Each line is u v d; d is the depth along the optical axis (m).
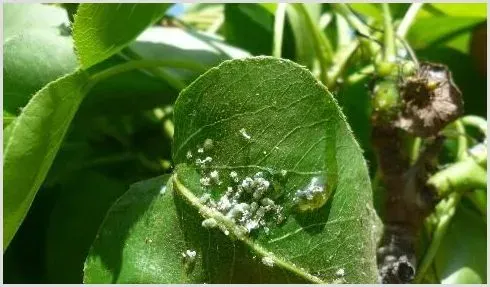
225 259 0.12
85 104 0.17
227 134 0.12
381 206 0.15
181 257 0.12
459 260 0.16
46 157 0.12
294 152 0.12
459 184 0.15
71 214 0.17
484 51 0.20
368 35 0.17
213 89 0.12
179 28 0.19
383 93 0.15
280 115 0.12
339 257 0.12
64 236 0.17
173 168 0.13
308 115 0.12
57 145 0.13
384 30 0.16
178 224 0.12
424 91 0.15
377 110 0.15
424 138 0.15
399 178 0.15
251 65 0.12
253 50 0.19
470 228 0.16
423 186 0.15
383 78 0.15
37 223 0.17
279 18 0.17
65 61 0.15
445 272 0.16
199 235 0.12
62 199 0.17
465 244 0.16
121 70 0.14
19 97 0.15
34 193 0.12
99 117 0.18
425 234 0.16
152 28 0.18
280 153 0.12
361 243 0.12
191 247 0.12
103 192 0.17
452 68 0.20
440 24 0.20
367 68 0.17
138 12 0.14
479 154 0.15
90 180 0.18
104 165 0.19
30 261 0.17
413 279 0.15
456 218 0.16
